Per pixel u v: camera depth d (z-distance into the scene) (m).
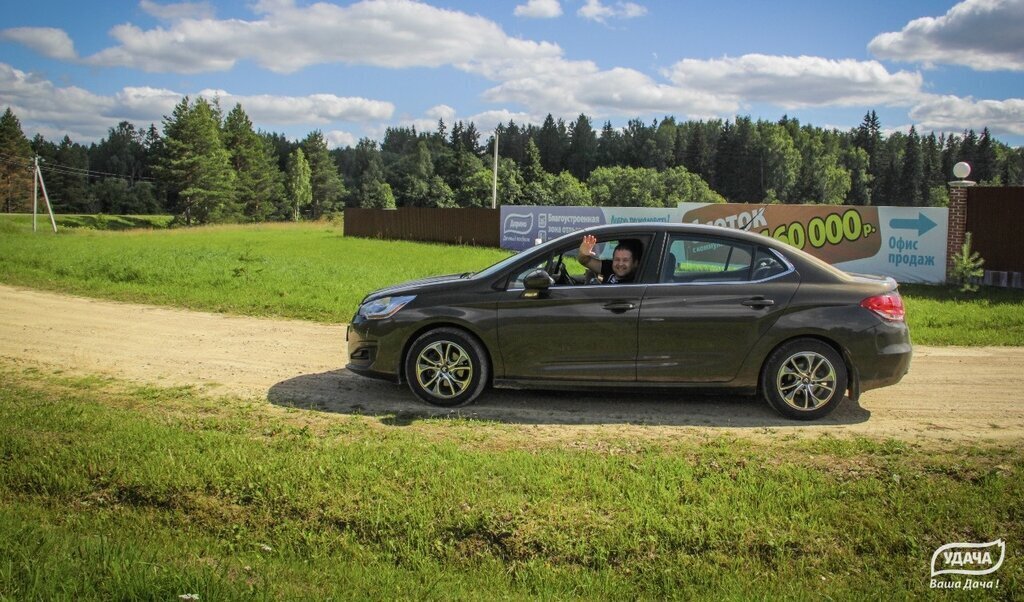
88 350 9.28
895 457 5.26
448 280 7.09
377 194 119.44
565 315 6.57
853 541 4.16
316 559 4.10
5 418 5.89
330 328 11.32
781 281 6.52
